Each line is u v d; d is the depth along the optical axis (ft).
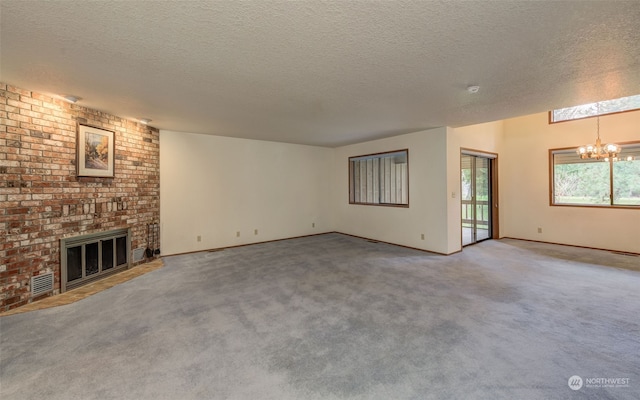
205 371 5.95
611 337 7.13
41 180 9.96
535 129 19.58
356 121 14.32
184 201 16.76
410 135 17.58
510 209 20.90
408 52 7.09
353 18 5.59
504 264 13.89
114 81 8.86
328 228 23.86
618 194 16.43
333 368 6.03
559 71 8.24
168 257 15.75
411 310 8.78
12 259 9.14
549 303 9.19
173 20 5.63
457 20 5.70
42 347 6.86
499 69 8.11
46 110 10.12
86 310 8.97
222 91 9.81
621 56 7.32
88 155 11.57
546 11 5.39
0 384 5.56
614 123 16.39
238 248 18.03
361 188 21.71
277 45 6.68
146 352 6.64
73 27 5.86
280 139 19.63
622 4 5.16
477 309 8.79
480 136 18.70
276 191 20.74
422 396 5.19
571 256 15.39
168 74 8.34
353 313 8.62
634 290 10.28
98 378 5.73
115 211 12.95
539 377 5.66
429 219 16.67
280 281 11.62
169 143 16.20
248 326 7.88
